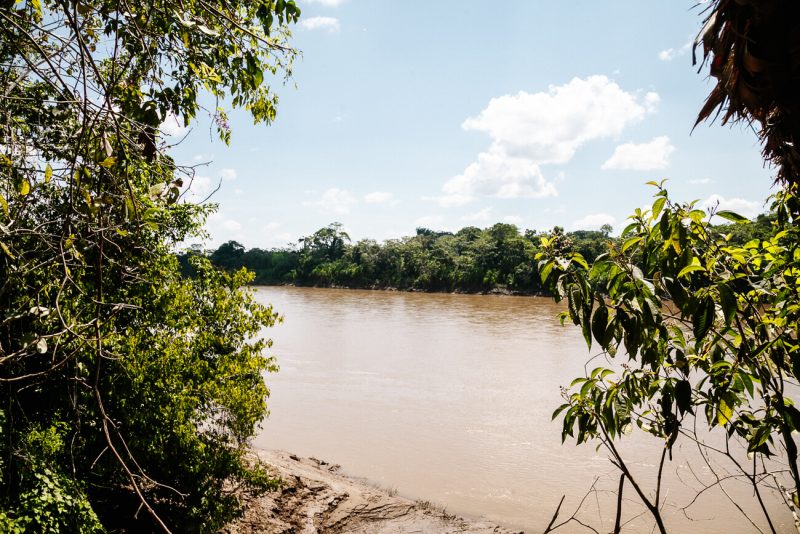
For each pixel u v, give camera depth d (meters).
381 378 22.06
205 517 7.32
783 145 1.64
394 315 48.03
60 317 1.74
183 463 7.00
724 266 1.93
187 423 6.95
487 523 9.78
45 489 5.20
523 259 78.94
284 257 115.75
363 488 11.03
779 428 1.98
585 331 1.87
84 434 6.29
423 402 18.41
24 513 4.94
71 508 5.48
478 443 14.43
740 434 2.25
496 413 17.17
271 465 10.84
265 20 2.90
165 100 2.83
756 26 1.28
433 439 14.72
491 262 82.75
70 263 2.03
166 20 2.58
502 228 95.44
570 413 2.34
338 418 16.58
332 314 48.59
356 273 95.94
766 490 10.62
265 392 7.89
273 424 15.83
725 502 10.41
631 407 2.20
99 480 7.34
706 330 1.71
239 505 8.05
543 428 15.71
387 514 9.88
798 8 1.21
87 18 1.95
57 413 5.93
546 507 10.64
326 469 12.31
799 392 14.82
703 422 15.11
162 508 7.44
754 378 2.00
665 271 1.85
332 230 111.44
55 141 2.58
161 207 2.33
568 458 13.38
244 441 7.95
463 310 53.28
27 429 5.36
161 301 7.18
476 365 24.69
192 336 7.79
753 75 1.37
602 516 10.13
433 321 43.16
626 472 2.12
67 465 5.98
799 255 2.04
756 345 2.13
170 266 7.60
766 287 2.11
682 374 2.10
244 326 8.03
